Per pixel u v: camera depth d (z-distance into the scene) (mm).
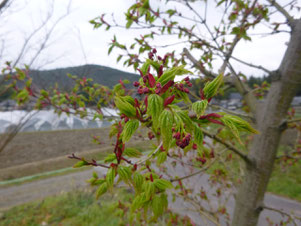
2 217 5637
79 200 6301
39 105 2566
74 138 13953
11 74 2721
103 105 2344
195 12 1927
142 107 743
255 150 1838
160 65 835
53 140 14234
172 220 2443
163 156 1028
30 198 7023
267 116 1799
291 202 6090
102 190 892
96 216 5223
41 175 9141
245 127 671
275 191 6852
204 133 1459
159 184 917
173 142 843
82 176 9000
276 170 8078
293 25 1724
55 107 2492
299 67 1649
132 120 697
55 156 11508
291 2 1823
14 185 8234
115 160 906
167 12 2154
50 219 5438
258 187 1807
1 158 11461
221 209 2535
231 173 2422
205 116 725
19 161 11109
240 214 1906
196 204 2441
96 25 2168
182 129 637
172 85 717
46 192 7500
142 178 841
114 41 2119
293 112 3148
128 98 720
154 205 919
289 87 1698
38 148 13039
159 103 627
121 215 2178
